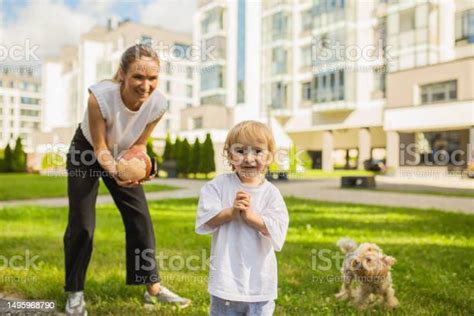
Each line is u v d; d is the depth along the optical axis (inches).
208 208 83.8
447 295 116.9
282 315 103.4
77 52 1169.4
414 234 216.8
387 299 110.6
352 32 893.8
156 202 377.1
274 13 1039.6
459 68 686.5
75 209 106.3
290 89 1043.9
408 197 437.7
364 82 900.0
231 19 1095.0
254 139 85.1
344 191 514.0
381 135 958.4
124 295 117.5
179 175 826.8
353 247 120.3
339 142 1059.3
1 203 378.9
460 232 223.3
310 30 1000.2
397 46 803.4
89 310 105.6
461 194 462.0
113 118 108.9
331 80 938.1
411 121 756.6
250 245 81.7
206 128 1050.1
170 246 179.9
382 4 840.3
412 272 142.9
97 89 106.5
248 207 80.5
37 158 857.5
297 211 311.7
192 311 104.8
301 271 141.7
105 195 445.1
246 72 1082.7
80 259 104.7
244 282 79.8
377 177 776.9
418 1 767.7
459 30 751.7
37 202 386.9
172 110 1174.3
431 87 737.0
